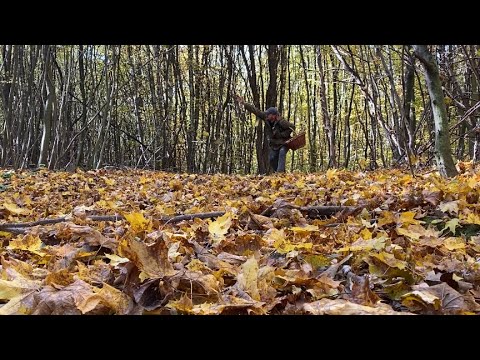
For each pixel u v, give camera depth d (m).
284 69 24.22
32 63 13.24
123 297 1.77
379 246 2.36
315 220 3.67
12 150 12.90
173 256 2.39
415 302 1.83
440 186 4.16
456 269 2.27
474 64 8.50
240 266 2.28
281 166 11.56
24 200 5.80
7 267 2.07
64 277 1.92
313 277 2.08
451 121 12.61
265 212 4.15
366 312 1.71
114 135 21.50
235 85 23.69
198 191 6.81
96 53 18.78
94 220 4.08
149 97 22.75
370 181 6.66
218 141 21.59
